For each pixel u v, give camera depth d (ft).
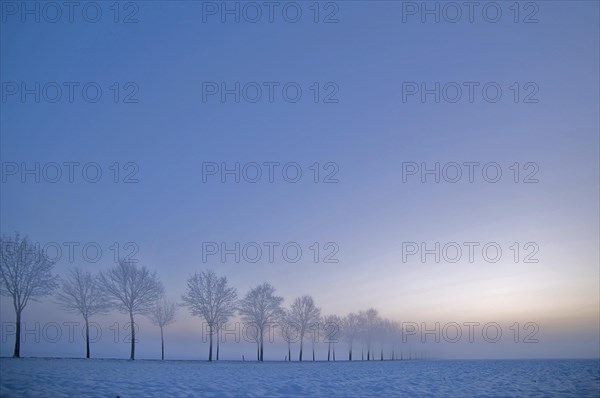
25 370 98.02
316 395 79.92
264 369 146.41
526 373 146.30
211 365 164.76
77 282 179.32
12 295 153.99
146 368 127.13
